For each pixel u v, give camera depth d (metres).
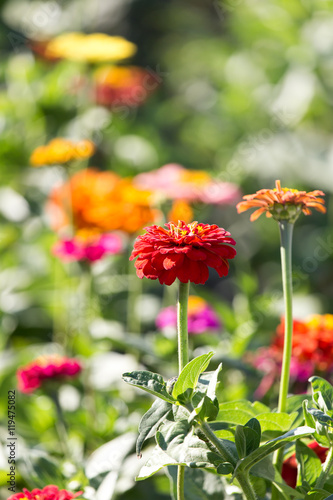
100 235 1.49
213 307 1.65
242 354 1.45
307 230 2.15
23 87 2.02
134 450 1.18
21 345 1.70
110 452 1.14
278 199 1.04
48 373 1.26
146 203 1.45
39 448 1.27
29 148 1.93
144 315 1.72
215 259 0.97
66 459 1.23
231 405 1.05
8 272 1.77
